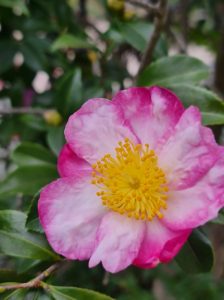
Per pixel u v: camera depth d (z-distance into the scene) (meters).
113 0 0.20
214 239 0.35
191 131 0.14
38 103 0.27
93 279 0.25
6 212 0.15
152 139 0.15
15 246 0.15
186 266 0.15
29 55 0.26
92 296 0.14
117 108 0.15
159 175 0.15
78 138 0.15
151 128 0.15
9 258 0.25
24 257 0.15
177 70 0.18
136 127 0.15
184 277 0.30
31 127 0.23
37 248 0.15
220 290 0.29
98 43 0.26
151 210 0.15
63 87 0.21
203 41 0.34
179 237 0.14
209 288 0.29
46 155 0.20
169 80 0.18
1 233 0.15
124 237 0.14
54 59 0.27
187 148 0.14
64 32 0.25
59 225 0.15
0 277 0.15
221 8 0.31
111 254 0.14
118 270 0.14
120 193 0.15
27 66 0.27
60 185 0.15
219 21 0.32
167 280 0.30
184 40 0.28
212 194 0.14
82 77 0.26
